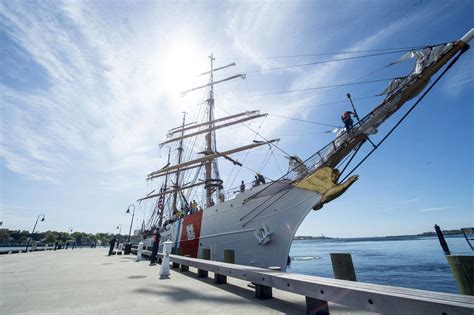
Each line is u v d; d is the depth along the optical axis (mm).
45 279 7340
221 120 25438
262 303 4406
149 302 4543
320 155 11312
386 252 50250
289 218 11242
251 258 11961
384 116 9953
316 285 3502
